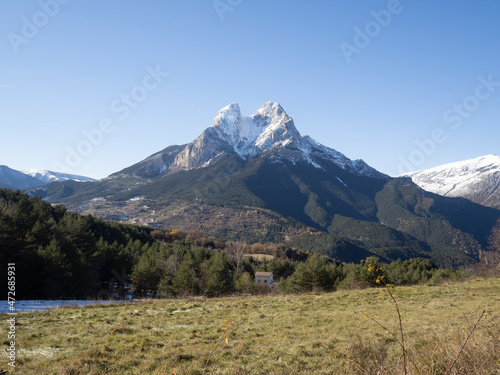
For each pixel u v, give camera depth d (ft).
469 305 57.06
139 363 32.91
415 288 90.17
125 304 76.95
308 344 36.86
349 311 60.90
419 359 20.31
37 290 114.11
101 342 41.55
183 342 41.01
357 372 23.17
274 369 29.09
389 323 46.42
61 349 38.93
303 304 73.20
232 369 29.43
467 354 19.67
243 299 86.53
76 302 85.87
